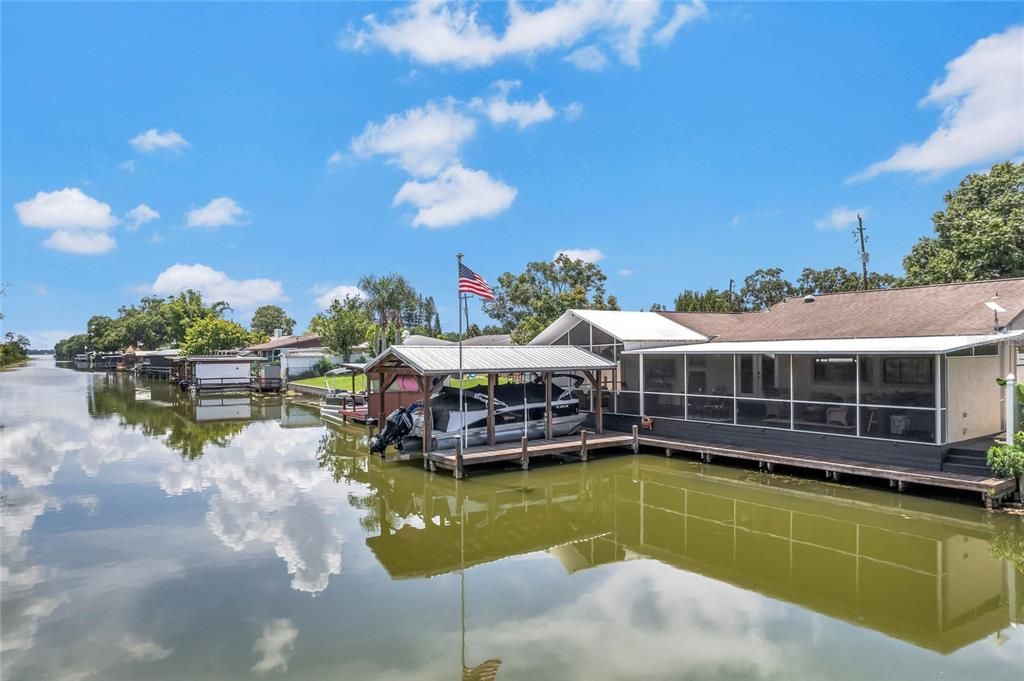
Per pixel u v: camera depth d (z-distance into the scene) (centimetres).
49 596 913
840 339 1858
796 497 1472
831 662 717
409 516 1380
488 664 712
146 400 4419
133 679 682
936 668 703
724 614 853
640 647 754
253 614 852
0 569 1022
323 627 812
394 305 6775
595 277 5641
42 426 2878
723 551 1129
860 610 863
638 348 2219
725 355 2019
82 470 1852
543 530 1281
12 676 689
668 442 1948
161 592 929
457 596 922
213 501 1480
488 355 2006
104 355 13275
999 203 2788
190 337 7438
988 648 751
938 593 919
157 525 1278
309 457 2086
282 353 5641
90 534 1213
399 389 2633
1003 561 1043
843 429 1641
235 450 2219
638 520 1341
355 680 678
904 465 1486
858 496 1455
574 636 786
